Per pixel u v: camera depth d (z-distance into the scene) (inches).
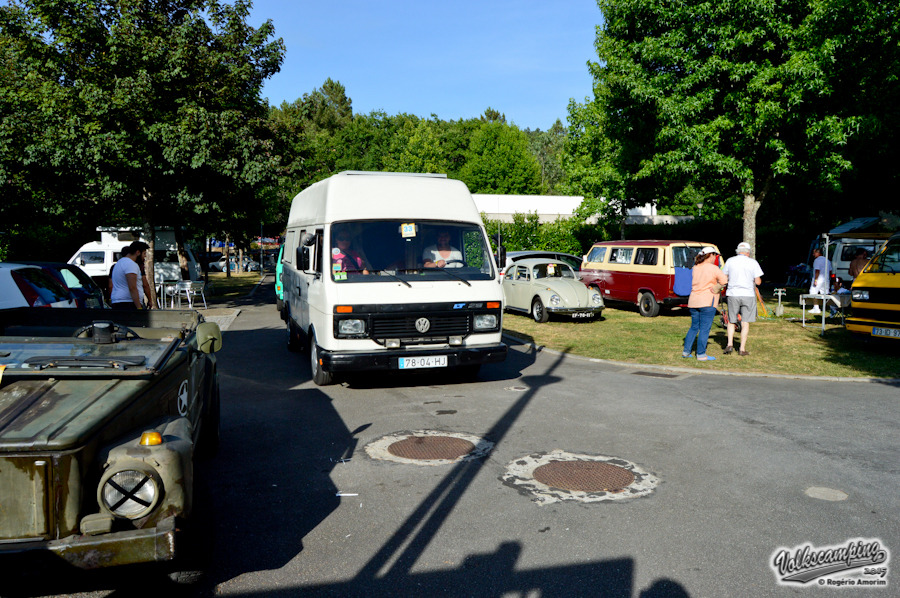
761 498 181.5
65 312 203.5
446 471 206.7
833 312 607.5
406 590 132.9
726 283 406.3
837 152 645.3
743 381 346.6
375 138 2997.0
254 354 448.5
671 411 281.1
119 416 126.1
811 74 579.5
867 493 184.5
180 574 127.5
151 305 598.5
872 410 280.1
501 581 136.4
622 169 824.9
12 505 112.2
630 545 152.7
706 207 1457.9
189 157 671.1
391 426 260.8
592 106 1064.2
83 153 620.7
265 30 781.9
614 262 709.3
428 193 350.9
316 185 382.6
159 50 658.2
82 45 657.0
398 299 312.0
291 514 173.3
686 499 181.2
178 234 952.9
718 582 135.3
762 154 674.2
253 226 1152.8
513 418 271.9
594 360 413.4
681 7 641.6
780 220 1187.9
